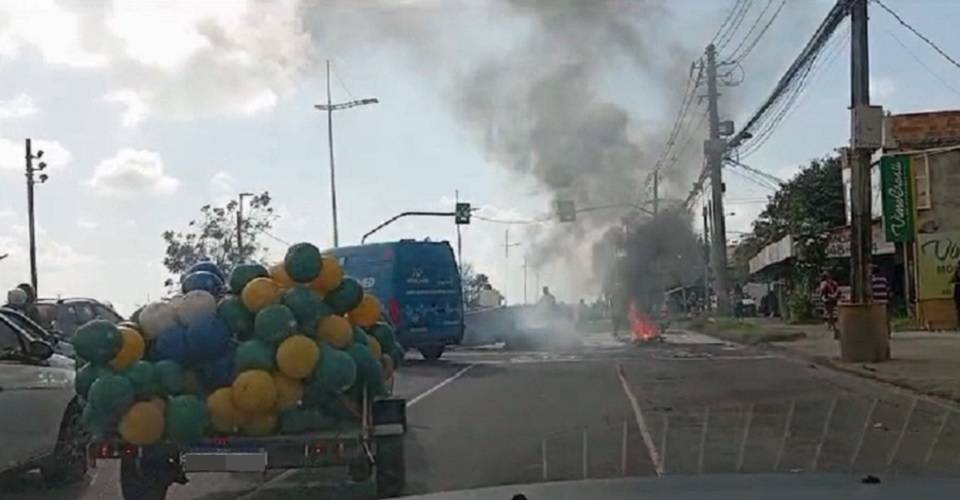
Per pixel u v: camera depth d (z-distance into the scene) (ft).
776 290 213.87
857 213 75.31
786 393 59.26
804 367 78.43
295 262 30.63
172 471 30.09
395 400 31.24
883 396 56.80
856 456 37.27
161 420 28.37
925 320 118.62
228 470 28.96
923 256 119.34
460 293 99.09
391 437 30.86
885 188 120.78
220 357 29.07
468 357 102.27
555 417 50.80
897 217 120.06
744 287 258.78
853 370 70.74
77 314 76.13
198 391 29.09
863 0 71.26
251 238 183.42
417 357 103.50
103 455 28.81
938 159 119.03
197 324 28.78
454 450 40.19
